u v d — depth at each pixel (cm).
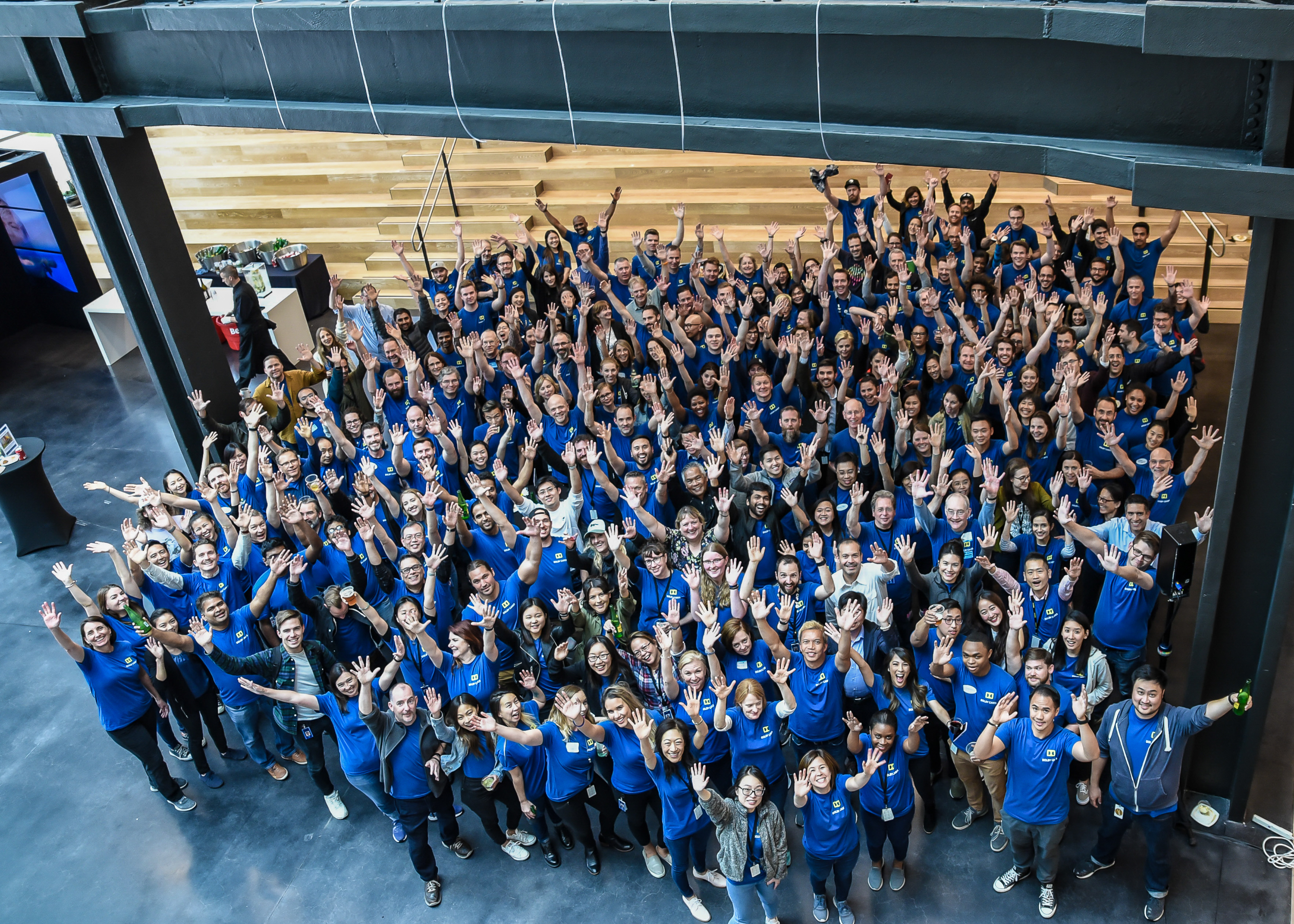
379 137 1398
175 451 1152
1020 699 557
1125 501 666
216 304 1238
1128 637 621
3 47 796
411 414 826
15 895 659
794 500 694
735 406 888
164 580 710
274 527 794
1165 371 812
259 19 684
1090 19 455
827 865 544
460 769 603
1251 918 548
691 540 666
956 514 638
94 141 788
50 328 1470
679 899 602
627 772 571
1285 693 690
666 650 577
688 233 1262
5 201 1376
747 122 584
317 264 1327
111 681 656
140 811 712
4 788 741
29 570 978
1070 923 557
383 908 622
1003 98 513
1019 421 745
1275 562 520
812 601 650
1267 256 455
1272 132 432
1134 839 601
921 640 583
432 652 627
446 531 761
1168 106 471
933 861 601
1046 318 864
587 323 958
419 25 638
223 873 658
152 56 756
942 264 938
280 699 624
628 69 606
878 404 798
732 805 521
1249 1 429
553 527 746
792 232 1229
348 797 703
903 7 503
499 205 1329
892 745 532
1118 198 1177
